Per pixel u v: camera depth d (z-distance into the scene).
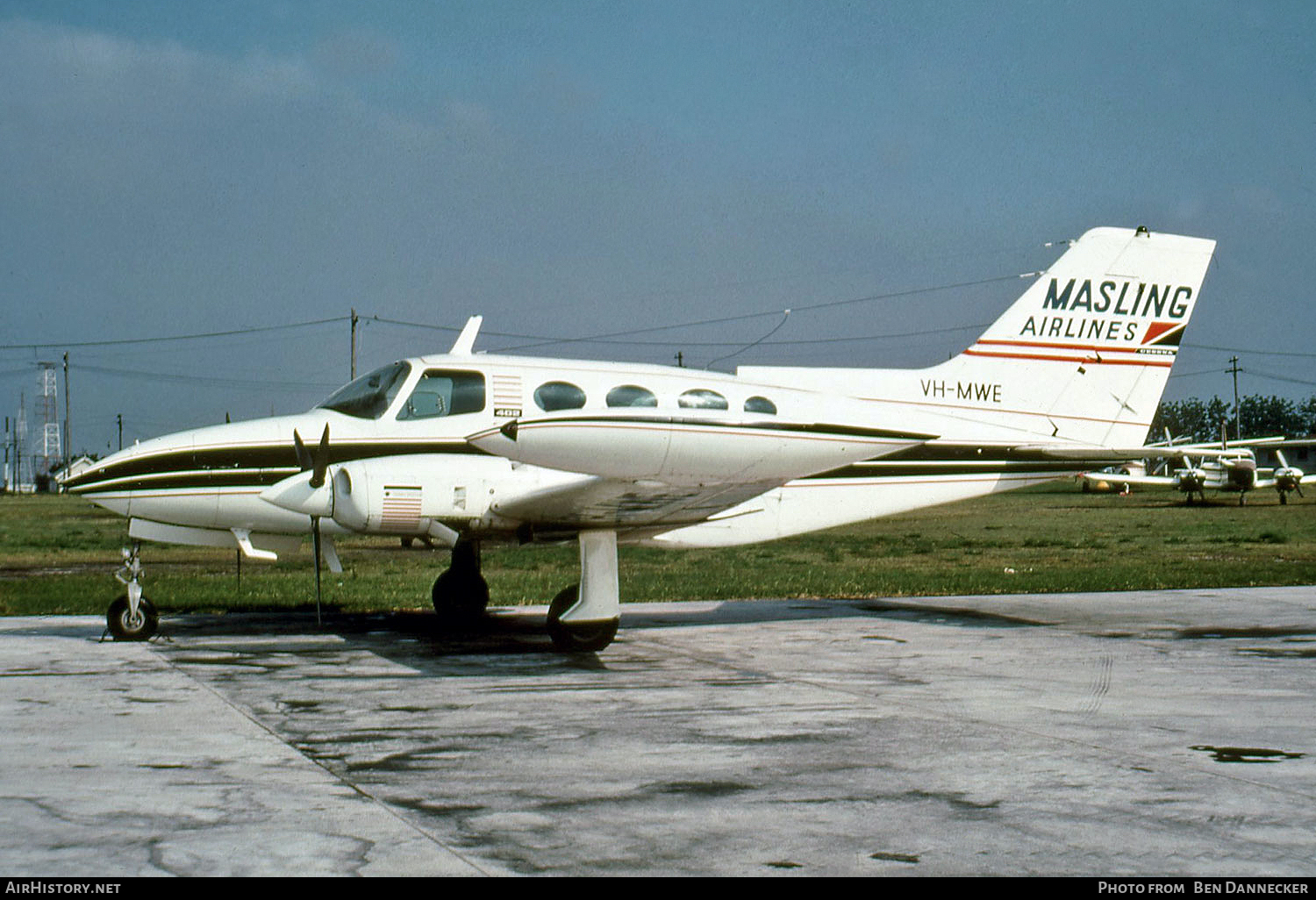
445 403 11.12
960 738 6.31
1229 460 49.53
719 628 11.59
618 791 5.20
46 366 107.88
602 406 11.21
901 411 12.65
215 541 11.80
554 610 9.93
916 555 25.09
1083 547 27.02
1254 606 13.57
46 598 14.41
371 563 22.38
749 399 11.55
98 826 4.59
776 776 5.47
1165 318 13.52
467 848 4.37
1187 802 5.02
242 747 6.04
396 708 7.19
